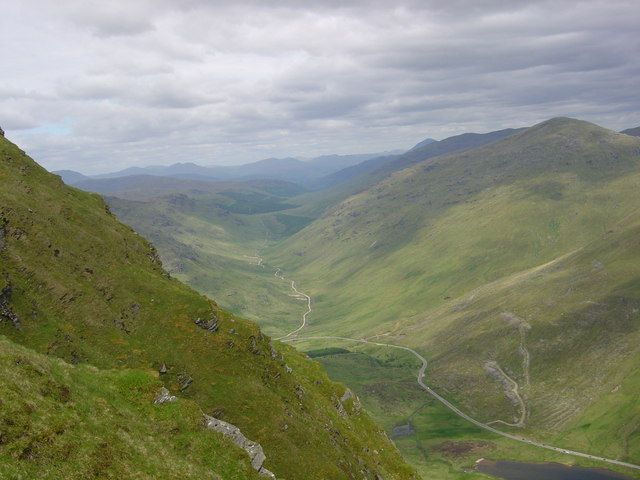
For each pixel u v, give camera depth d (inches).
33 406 1381.6
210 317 3570.4
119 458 1457.9
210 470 1782.7
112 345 3004.4
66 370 1782.7
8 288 2775.6
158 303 3624.5
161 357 3073.3
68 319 2982.3
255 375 3351.4
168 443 1824.6
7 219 3319.4
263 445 2733.8
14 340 2549.2
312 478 2679.6
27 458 1226.0
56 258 3400.6
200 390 2977.4
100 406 1692.9
